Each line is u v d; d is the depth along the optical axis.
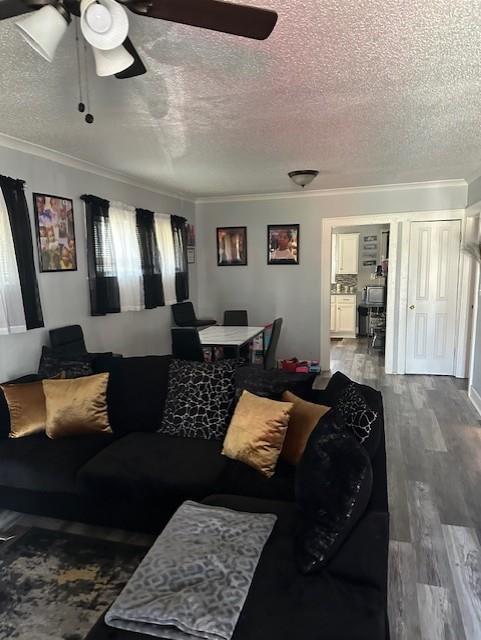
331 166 4.39
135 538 2.41
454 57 2.06
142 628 1.31
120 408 2.99
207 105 2.65
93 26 1.35
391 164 4.33
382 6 1.63
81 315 4.21
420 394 5.02
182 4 1.30
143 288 5.11
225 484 2.21
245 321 5.87
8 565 2.15
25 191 3.51
